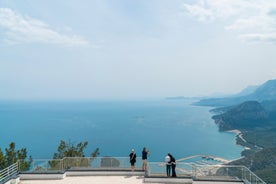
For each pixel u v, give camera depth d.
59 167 22.84
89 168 23.38
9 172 20.67
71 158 23.56
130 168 23.38
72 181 20.91
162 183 20.58
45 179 21.56
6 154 29.16
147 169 22.09
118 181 20.81
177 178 20.75
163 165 21.88
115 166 23.48
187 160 161.88
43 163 22.66
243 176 20.50
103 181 20.80
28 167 22.52
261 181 17.61
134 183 20.28
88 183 20.23
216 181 20.20
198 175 21.14
